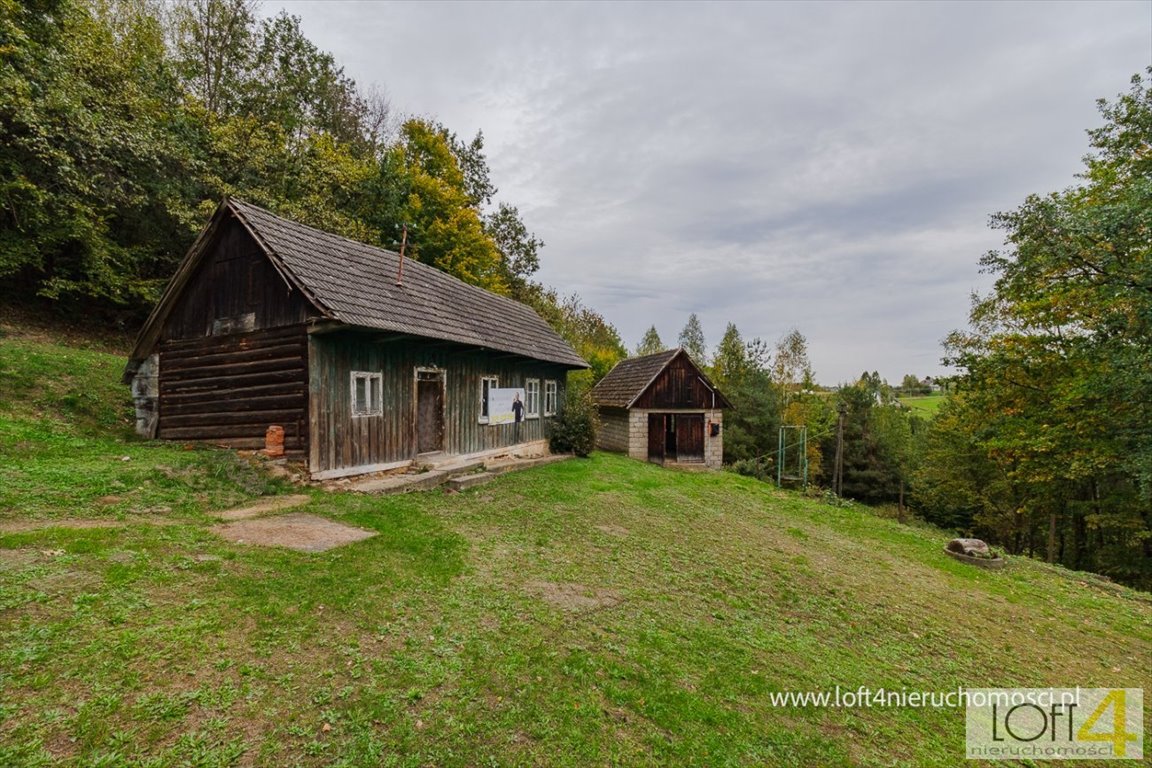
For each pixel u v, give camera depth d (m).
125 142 14.54
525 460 14.52
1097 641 6.86
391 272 11.72
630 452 21.92
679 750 3.27
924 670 5.23
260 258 9.23
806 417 29.53
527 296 35.62
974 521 25.38
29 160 13.23
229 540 5.66
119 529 5.32
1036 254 13.16
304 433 8.59
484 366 13.63
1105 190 14.27
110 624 3.60
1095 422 14.09
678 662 4.43
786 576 7.51
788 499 15.34
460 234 28.12
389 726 3.08
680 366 22.69
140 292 15.67
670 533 9.04
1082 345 13.88
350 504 7.77
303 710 3.09
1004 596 8.30
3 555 4.34
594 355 34.19
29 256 13.49
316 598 4.51
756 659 4.76
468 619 4.61
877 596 7.28
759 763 3.30
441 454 11.82
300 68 25.25
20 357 11.27
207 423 9.73
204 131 18.36
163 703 2.94
